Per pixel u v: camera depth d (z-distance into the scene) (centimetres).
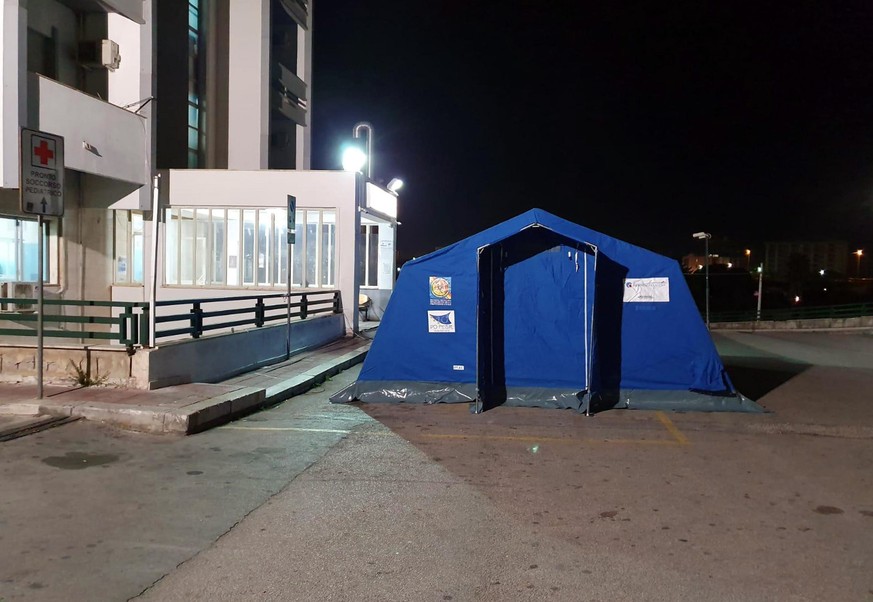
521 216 978
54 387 916
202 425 809
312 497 575
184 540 477
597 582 416
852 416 920
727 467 676
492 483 618
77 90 1471
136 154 1697
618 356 984
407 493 588
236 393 905
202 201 1844
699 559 451
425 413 930
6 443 717
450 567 437
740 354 1853
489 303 996
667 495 586
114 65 1669
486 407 953
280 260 1848
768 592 404
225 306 1844
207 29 2539
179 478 620
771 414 934
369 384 1014
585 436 806
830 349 2036
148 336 937
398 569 434
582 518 528
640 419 900
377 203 2072
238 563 440
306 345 1495
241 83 2616
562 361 985
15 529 492
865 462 697
